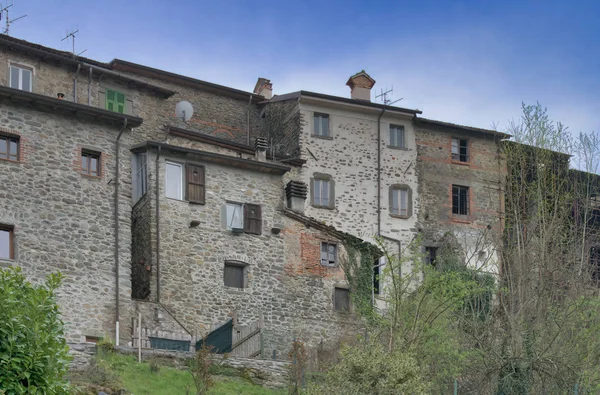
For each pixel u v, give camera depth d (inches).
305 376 1095.6
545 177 1557.6
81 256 1149.1
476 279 1482.5
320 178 1563.7
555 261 1435.8
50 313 644.1
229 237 1310.3
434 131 1689.2
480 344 1218.0
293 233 1369.3
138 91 1460.4
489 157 1726.1
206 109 1610.5
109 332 1146.0
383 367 970.7
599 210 1659.7
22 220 1121.4
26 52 1341.0
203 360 1011.9
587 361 1214.3
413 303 1176.8
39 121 1160.8
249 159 1344.7
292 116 1595.7
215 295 1274.6
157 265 1237.1
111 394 944.9
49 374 622.8
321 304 1360.7
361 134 1617.9
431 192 1656.0
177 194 1285.7
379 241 1181.1
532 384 1162.6
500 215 1680.6
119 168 1204.5
